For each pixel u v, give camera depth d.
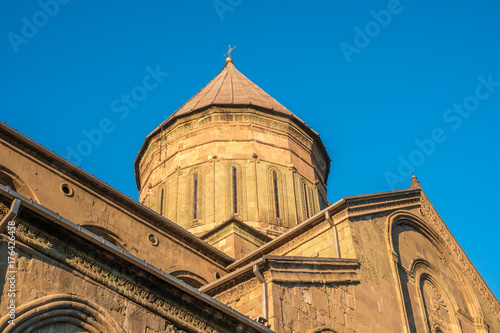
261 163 32.69
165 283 14.91
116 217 23.17
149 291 14.70
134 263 14.35
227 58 43.25
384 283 23.31
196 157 32.84
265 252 25.44
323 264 21.27
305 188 33.44
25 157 21.19
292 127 34.84
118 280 14.24
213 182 31.78
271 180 32.34
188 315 15.34
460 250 29.45
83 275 13.71
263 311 18.52
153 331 14.40
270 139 33.84
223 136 33.25
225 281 20.02
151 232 24.31
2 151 20.59
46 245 13.30
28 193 20.72
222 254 26.19
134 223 23.78
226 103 33.78
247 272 19.52
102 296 13.81
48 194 21.20
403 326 22.72
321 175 36.25
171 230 24.97
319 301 20.27
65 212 21.38
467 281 28.77
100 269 14.02
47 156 21.75
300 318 19.19
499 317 29.84
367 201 25.28
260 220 30.73
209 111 33.88
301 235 24.80
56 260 13.38
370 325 21.44
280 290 19.27
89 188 22.77
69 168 22.23
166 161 33.75
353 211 24.33
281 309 18.83
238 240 28.22
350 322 20.81
